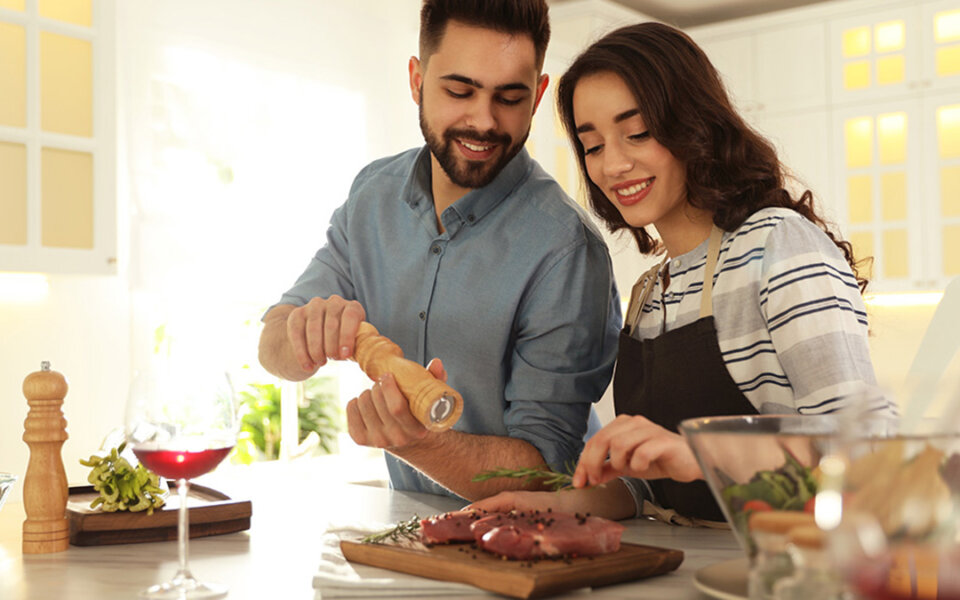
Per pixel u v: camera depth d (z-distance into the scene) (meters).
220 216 3.59
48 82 2.87
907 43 4.15
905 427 0.61
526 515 0.96
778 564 0.68
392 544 0.96
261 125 3.74
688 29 4.88
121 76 3.33
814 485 0.66
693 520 1.24
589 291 1.55
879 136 4.22
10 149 2.78
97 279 3.29
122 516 1.12
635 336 1.42
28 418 1.10
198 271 3.51
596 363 1.58
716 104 1.28
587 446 0.99
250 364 4.02
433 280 1.62
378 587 0.85
